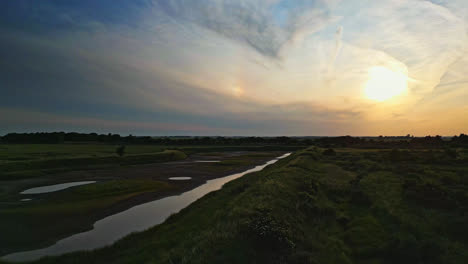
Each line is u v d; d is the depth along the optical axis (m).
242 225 10.95
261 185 19.34
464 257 9.42
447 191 18.33
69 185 30.78
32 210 19.95
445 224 12.59
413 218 13.62
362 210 16.09
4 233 15.33
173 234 14.15
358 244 11.10
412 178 25.00
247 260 8.75
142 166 50.72
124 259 11.55
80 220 18.08
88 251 12.84
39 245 13.95
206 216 16.66
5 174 34.06
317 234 12.24
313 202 16.62
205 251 9.37
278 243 9.65
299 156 47.38
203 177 37.81
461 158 39.81
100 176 37.50
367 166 35.53
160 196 25.58
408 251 9.71
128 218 18.69
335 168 35.09
